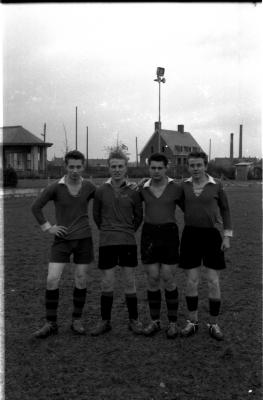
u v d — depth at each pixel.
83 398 3.29
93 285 6.38
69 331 4.66
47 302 4.52
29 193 27.45
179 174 40.69
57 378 3.60
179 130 73.31
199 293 5.98
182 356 4.02
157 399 3.28
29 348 4.20
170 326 4.52
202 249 4.52
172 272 4.51
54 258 4.61
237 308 5.31
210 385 3.49
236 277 6.79
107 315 4.61
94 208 4.70
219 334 4.37
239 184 42.12
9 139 45.41
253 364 3.84
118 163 4.51
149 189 4.55
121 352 4.11
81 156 4.50
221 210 4.61
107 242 4.55
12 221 14.28
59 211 4.60
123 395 3.33
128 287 4.64
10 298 5.74
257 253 8.66
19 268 7.43
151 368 3.78
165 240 4.48
